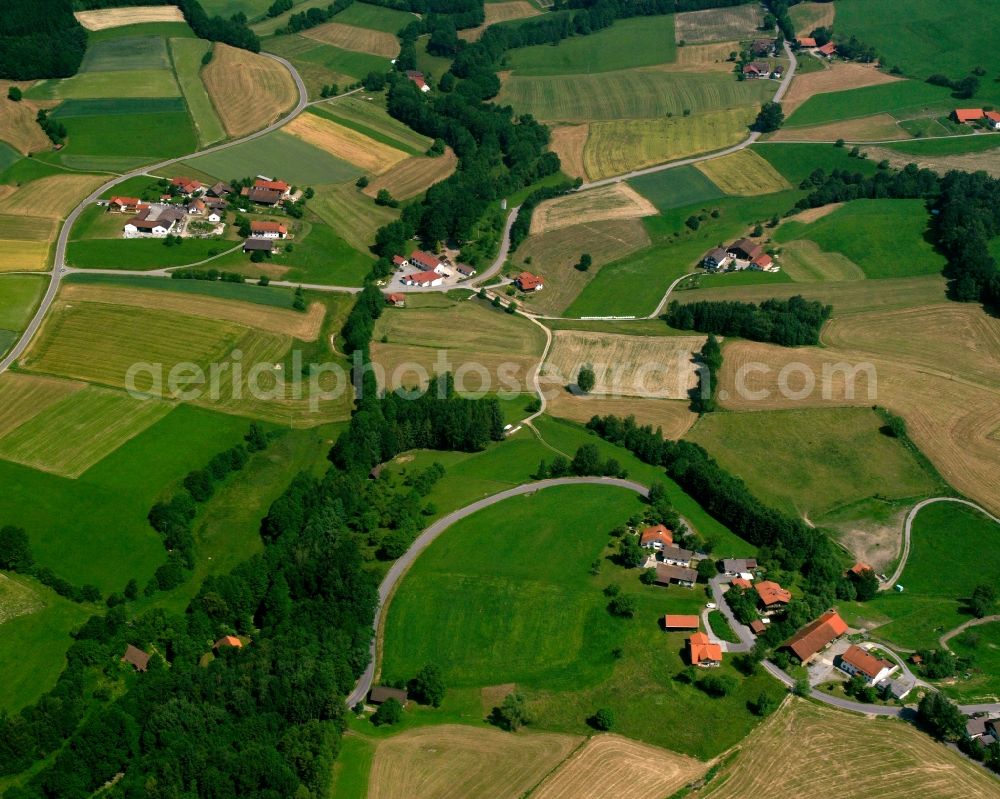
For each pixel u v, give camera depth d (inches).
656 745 5565.9
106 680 5880.9
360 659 6038.4
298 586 6584.6
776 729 5654.5
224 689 5743.1
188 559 6860.2
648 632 6304.1
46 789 5236.2
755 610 6501.0
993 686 5964.6
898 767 5408.5
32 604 6318.9
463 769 5418.3
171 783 5221.5
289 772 5265.8
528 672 6067.9
